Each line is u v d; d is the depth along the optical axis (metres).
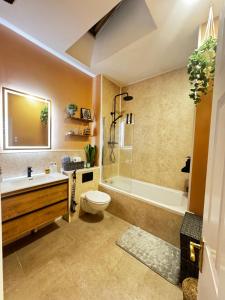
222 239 0.41
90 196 2.26
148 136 2.83
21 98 1.90
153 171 2.78
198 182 1.60
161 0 1.32
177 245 1.79
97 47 2.26
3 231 1.40
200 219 1.50
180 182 2.48
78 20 1.54
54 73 2.25
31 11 1.45
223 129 0.47
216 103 0.57
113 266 1.50
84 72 2.72
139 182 2.92
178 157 2.48
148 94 2.81
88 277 1.37
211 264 0.50
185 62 2.28
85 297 1.20
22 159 1.92
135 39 1.81
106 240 1.87
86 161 2.78
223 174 0.44
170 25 1.57
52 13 1.47
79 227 2.13
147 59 2.21
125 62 2.31
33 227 1.64
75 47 2.12
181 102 2.42
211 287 0.47
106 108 2.91
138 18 1.71
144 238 1.92
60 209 1.94
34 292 1.22
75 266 1.48
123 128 3.11
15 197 1.48
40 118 2.11
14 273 1.38
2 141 1.74
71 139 2.58
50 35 1.77
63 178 1.97
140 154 2.95
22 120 1.91
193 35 1.70
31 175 2.00
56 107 2.31
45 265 1.48
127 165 3.05
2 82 1.72
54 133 2.31
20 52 1.86
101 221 2.30
